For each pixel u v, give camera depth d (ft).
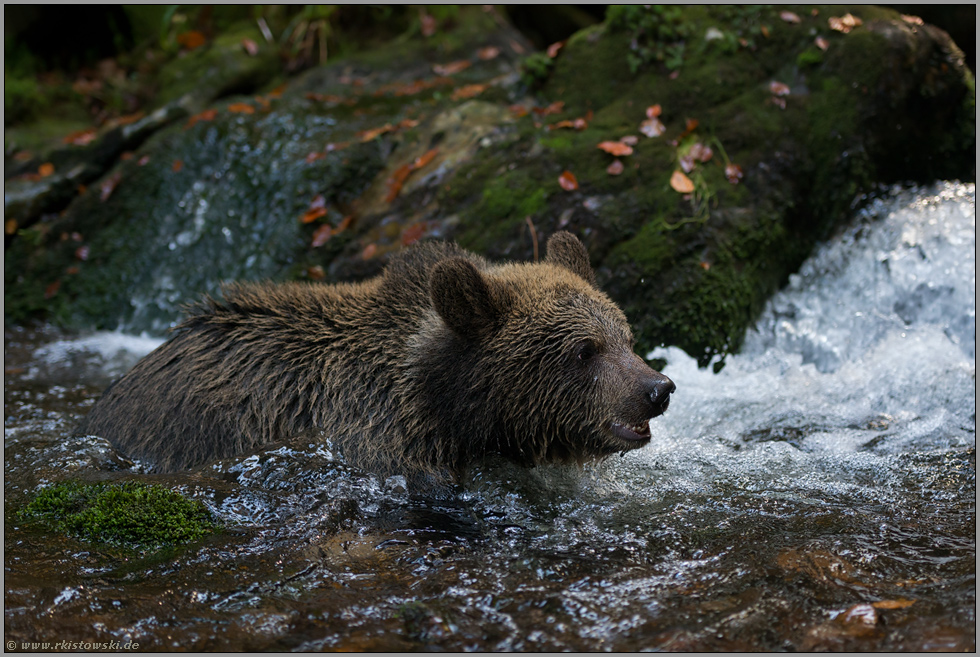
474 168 24.56
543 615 10.01
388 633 9.62
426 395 14.99
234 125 28.91
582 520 13.37
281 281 24.54
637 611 10.03
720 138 23.63
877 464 15.47
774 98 24.02
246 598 10.45
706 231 21.77
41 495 13.42
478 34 34.32
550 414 14.88
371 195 26.05
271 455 13.93
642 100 25.00
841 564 11.05
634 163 23.18
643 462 16.08
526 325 14.75
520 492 14.65
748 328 22.24
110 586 10.65
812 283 23.18
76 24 38.60
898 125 24.21
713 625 9.62
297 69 34.81
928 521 12.75
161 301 26.89
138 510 12.61
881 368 19.99
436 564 11.55
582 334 14.64
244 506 13.03
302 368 15.47
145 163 29.30
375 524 13.03
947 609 9.71
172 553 11.62
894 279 21.83
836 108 23.59
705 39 25.27
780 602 10.07
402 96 30.76
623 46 26.02
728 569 11.07
